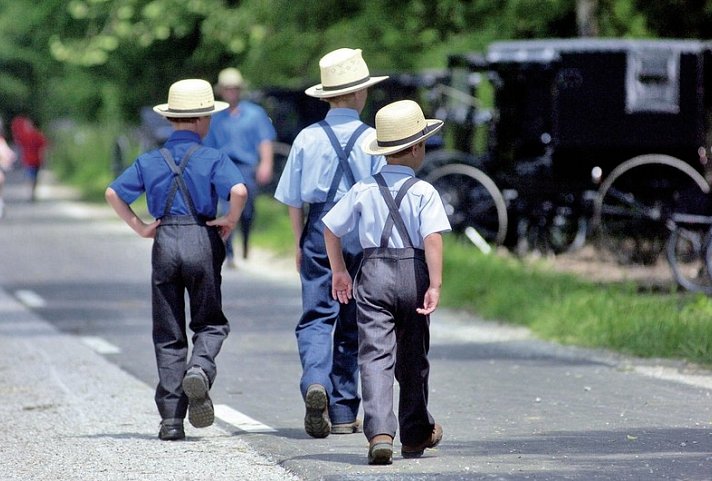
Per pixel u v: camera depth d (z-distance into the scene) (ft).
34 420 105.09
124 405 111.55
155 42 421.18
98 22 412.98
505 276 187.93
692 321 142.72
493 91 229.86
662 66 226.79
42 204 451.94
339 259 87.71
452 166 227.20
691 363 131.95
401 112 85.15
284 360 136.87
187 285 97.66
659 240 209.97
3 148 379.35
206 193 97.60
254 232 293.23
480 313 173.68
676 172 218.79
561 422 101.24
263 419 105.29
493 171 227.81
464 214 225.97
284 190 99.09
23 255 265.75
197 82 99.35
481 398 113.09
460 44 312.29
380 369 84.38
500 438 94.73
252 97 320.09
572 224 227.40
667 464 83.97
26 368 131.85
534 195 225.76
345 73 98.02
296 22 294.46
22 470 85.92
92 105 530.27
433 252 83.97
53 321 172.65
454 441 93.86
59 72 528.63
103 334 159.63
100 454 90.94
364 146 86.53
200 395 94.84
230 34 359.87
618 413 104.83
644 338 139.95
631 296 166.40
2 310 183.93
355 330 98.53
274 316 173.99
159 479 82.58
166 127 411.34
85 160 624.18
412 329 85.20
